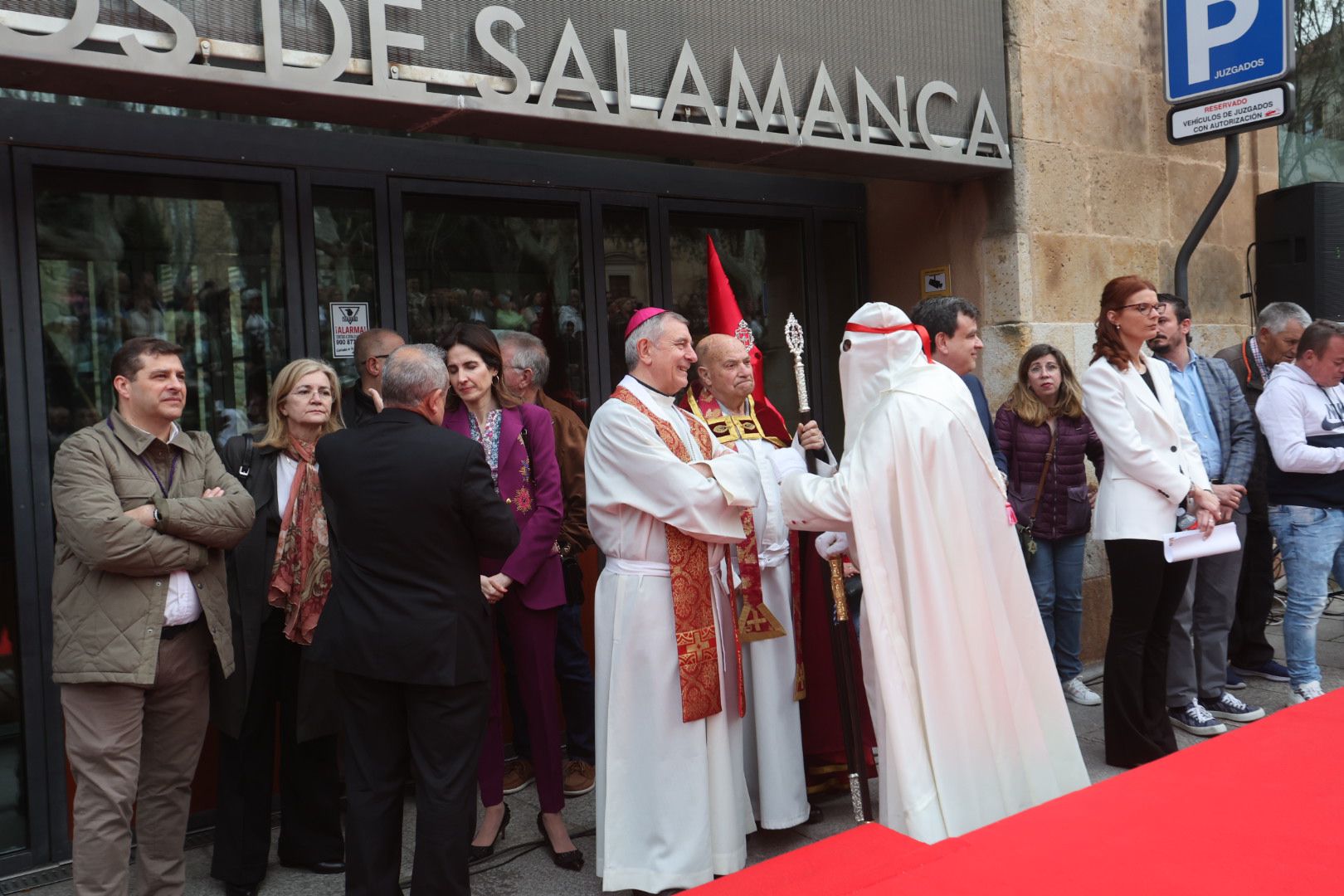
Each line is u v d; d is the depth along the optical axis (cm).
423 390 292
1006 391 539
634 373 338
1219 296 642
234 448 350
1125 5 584
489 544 287
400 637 277
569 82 390
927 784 292
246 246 405
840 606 331
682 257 519
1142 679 414
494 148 457
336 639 286
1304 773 145
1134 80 588
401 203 434
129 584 295
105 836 293
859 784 326
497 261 463
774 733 358
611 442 328
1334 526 465
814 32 467
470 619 285
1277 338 516
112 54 304
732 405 380
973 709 300
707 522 314
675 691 322
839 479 311
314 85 338
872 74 485
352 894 285
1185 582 411
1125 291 398
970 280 552
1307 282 628
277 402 348
